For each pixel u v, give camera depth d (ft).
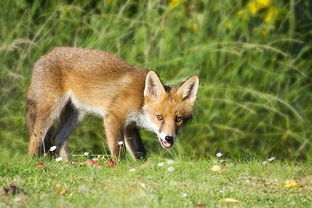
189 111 39.06
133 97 39.06
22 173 31.71
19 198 26.20
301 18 57.57
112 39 50.34
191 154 46.06
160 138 38.55
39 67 40.29
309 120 52.11
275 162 40.57
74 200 26.91
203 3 54.29
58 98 40.06
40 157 37.91
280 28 54.80
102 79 39.75
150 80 38.60
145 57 50.24
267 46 50.03
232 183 32.24
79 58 40.50
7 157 39.45
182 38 52.70
